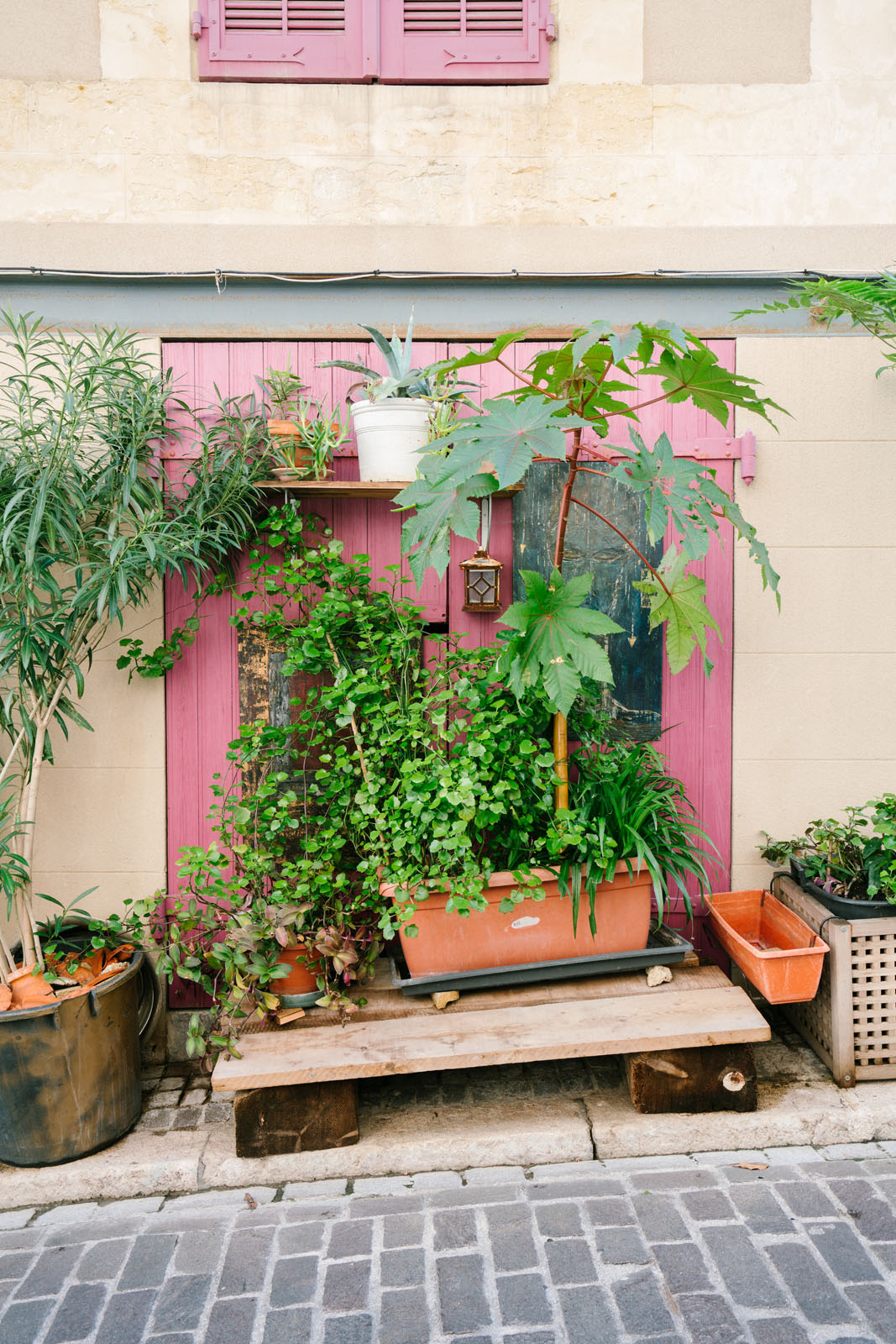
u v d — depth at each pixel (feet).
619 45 10.71
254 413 10.33
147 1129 9.09
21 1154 8.43
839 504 10.96
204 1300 6.89
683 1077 8.73
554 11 10.72
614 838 9.24
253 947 8.93
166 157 10.53
